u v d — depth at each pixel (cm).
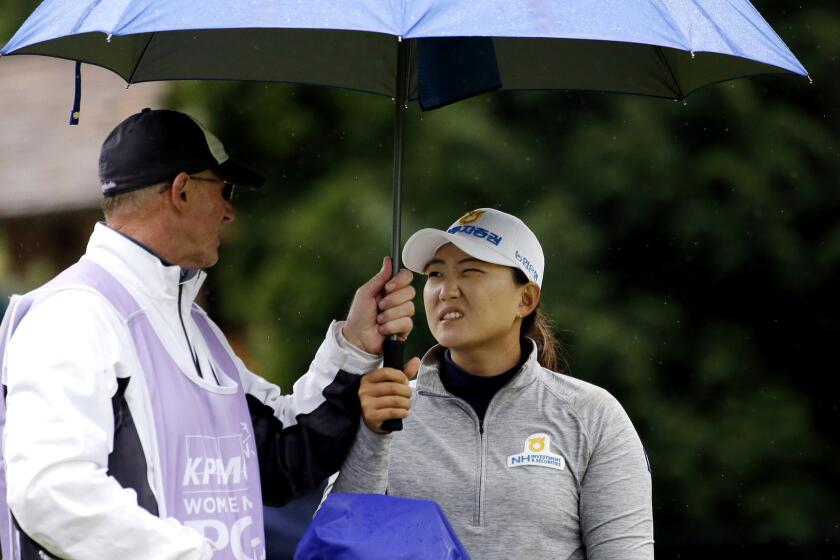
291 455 1191
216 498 1059
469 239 1252
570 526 1236
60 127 4188
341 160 3184
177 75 1316
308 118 3197
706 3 1062
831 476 3269
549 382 1280
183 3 945
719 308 3294
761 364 3316
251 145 3209
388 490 1259
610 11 967
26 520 934
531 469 1235
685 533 3234
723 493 3256
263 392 1229
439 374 1297
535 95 3178
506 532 1223
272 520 2064
